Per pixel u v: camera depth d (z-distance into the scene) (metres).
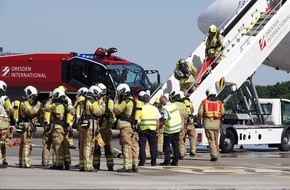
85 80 98.31
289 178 44.88
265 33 71.62
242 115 76.25
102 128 46.78
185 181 41.56
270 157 64.06
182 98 59.62
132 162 47.00
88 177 42.44
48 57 100.12
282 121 79.38
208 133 58.56
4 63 101.38
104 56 98.31
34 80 100.69
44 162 49.38
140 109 46.81
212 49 71.88
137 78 97.62
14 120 48.84
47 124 47.47
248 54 70.31
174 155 53.34
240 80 70.00
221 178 43.84
